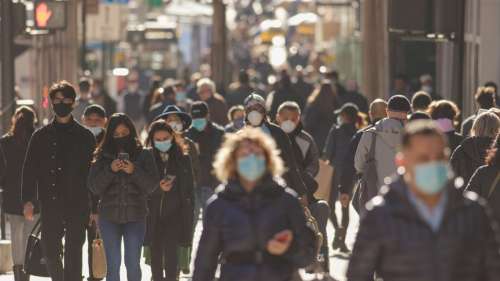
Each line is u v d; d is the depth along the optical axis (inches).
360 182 957.2
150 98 2014.0
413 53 2242.9
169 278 920.9
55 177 873.5
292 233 597.3
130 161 852.6
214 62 2760.8
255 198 593.0
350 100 1772.9
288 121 962.1
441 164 502.0
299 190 902.4
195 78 2193.7
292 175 900.6
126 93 2566.4
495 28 1669.5
